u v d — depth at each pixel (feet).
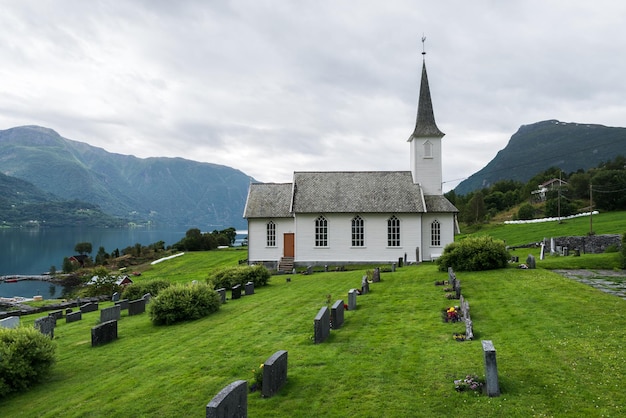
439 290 76.64
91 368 49.62
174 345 55.26
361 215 150.61
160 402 36.83
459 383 35.29
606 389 33.22
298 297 81.66
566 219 239.09
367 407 33.17
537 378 35.88
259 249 159.02
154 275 171.63
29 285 207.31
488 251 95.50
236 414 30.45
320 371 40.63
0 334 46.01
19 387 43.88
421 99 162.71
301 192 156.46
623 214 233.76
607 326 47.98
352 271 127.24
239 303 82.12
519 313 56.39
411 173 161.79
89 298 119.85
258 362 44.78
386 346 46.68
